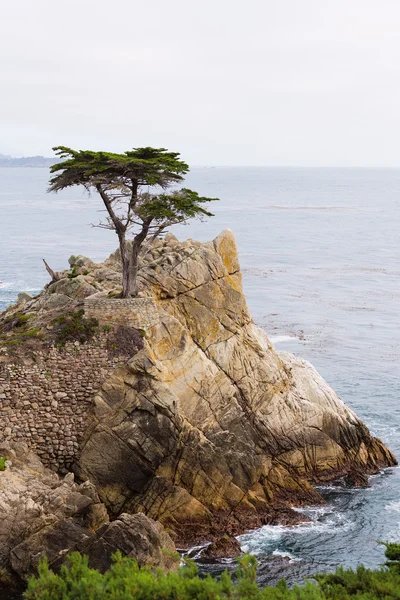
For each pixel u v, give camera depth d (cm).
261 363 5888
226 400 5562
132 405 5094
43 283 13288
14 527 4253
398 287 13775
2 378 5009
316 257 17300
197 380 5453
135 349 5247
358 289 13500
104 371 5175
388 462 6353
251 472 5281
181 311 5694
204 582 3186
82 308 5403
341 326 10800
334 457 6031
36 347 5134
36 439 5059
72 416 5112
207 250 5900
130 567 3456
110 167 5300
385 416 7438
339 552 4909
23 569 4147
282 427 5841
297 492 5525
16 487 4469
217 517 5050
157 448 5044
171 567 4131
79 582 3216
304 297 12681
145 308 5391
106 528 4138
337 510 5488
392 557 3881
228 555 4759
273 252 17950
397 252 18275
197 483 5044
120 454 5041
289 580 4575
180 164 5481
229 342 5784
